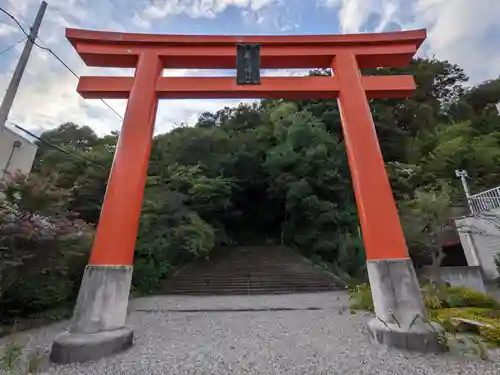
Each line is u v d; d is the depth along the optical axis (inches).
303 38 227.6
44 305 262.1
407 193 599.5
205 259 603.8
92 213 440.8
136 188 179.6
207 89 212.4
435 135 818.2
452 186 559.8
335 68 223.0
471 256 407.5
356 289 380.8
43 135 936.9
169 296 417.7
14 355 143.9
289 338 181.2
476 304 266.2
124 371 126.0
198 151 807.1
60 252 230.2
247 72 215.0
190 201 615.8
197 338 185.5
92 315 150.9
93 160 513.3
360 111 204.4
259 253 680.4
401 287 157.8
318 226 658.2
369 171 187.2
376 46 227.0
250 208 879.7
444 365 126.1
